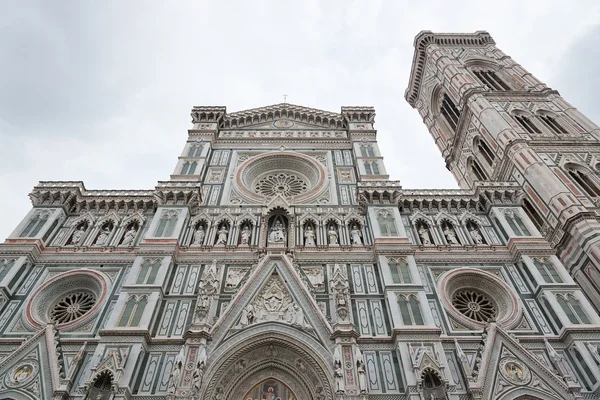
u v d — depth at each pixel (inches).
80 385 935.7
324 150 1822.1
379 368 976.3
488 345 1010.7
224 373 975.0
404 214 1472.7
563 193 1514.5
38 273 1219.2
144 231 1379.2
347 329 1015.0
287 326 1047.0
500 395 925.8
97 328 1070.4
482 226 1421.0
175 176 1590.8
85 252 1283.2
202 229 1393.9
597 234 1333.7
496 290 1213.7
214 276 1175.0
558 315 1082.1
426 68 2861.7
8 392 916.6
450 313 1133.1
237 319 1072.2
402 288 1138.0
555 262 1231.5
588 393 937.5
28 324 1075.3
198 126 1940.2
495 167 1945.1
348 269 1244.5
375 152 1753.2
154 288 1125.1
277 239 1334.9
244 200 1545.3
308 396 974.4
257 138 1883.6
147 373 960.3
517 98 2198.6
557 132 1967.3
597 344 1006.4
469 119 2253.9
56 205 1430.9
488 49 2738.7
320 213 1461.6
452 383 914.7
